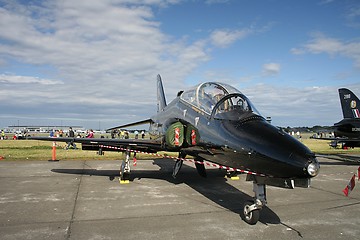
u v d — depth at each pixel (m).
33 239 4.40
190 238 4.53
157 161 15.67
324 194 7.93
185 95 8.44
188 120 7.45
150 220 5.41
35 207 6.22
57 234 4.62
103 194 7.59
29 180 9.47
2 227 4.93
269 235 4.70
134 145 8.79
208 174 11.29
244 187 8.77
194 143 6.96
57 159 15.61
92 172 11.35
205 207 6.40
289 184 4.60
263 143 4.88
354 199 7.35
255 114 5.85
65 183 9.02
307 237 4.63
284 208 6.43
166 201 6.91
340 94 17.89
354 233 4.84
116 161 15.15
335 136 17.73
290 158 4.44
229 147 5.44
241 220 5.48
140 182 9.43
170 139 7.50
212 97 7.03
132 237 4.54
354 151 23.50
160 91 17.08
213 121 6.35
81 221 5.30
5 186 8.46
